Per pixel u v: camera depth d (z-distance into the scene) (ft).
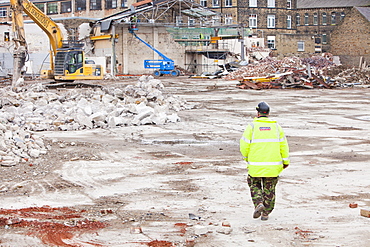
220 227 25.09
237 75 213.66
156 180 38.37
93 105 75.97
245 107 98.43
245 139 25.68
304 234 23.71
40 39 239.91
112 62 238.07
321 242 22.45
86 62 166.20
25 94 86.79
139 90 97.40
